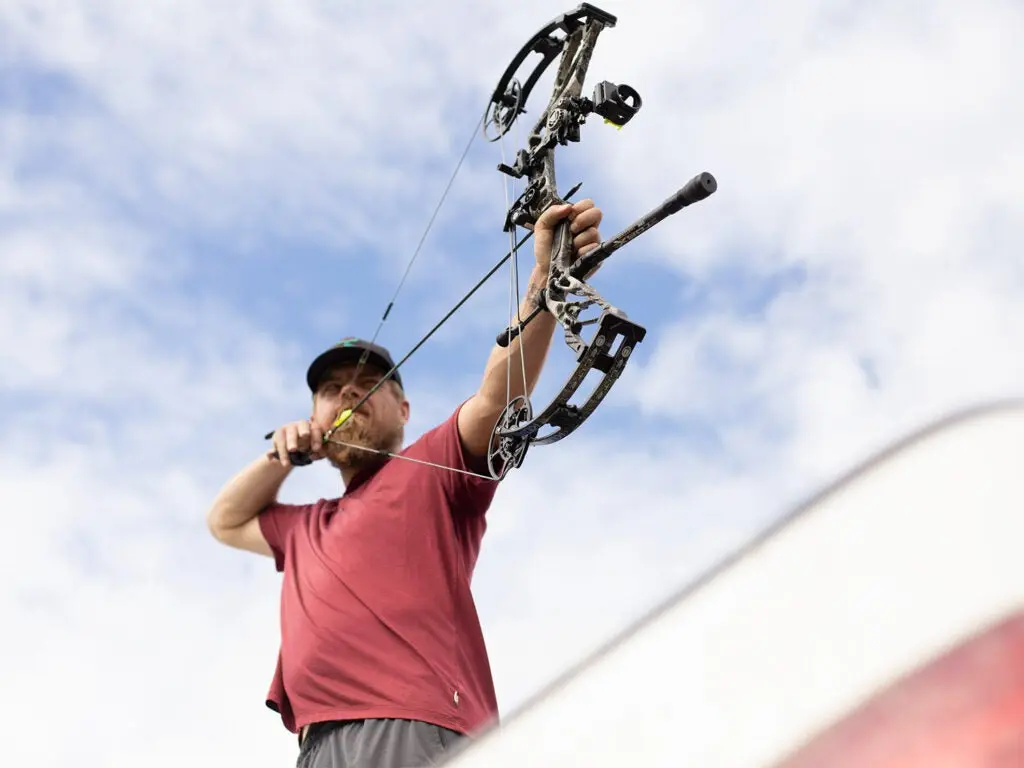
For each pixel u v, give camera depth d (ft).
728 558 2.97
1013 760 2.00
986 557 2.30
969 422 2.57
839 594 2.53
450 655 13.44
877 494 2.61
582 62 14.33
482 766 3.32
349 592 13.99
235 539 17.97
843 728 2.26
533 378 14.35
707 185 11.07
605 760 2.87
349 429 17.03
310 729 13.44
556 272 13.00
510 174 14.87
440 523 14.44
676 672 2.88
